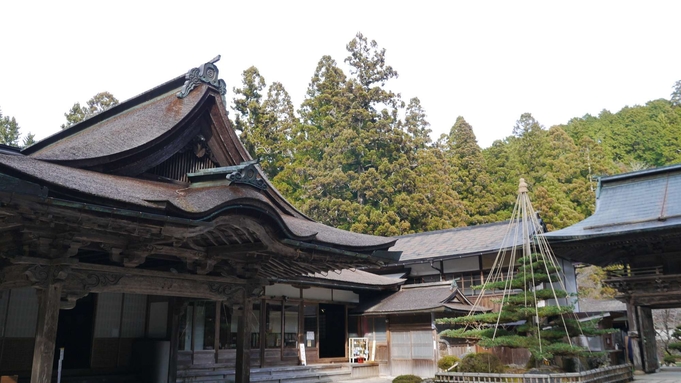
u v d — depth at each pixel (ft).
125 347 51.13
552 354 50.49
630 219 76.43
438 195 159.63
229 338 65.67
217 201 32.24
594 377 53.21
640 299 76.69
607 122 284.41
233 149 44.34
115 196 27.61
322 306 86.74
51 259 29.71
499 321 54.90
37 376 28.27
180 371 58.23
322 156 177.78
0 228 28.71
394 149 166.71
